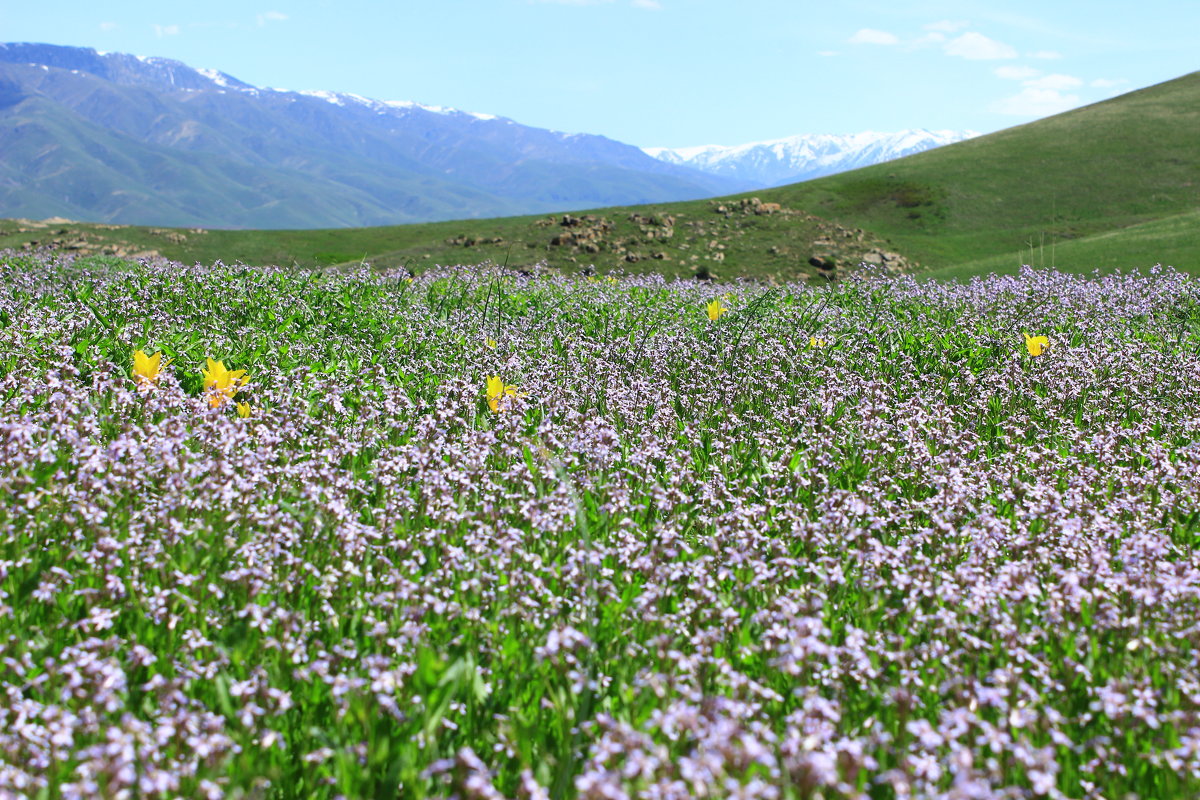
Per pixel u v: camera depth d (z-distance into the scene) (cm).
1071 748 352
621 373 1016
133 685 372
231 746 326
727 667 369
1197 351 1184
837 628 442
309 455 634
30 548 463
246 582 427
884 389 925
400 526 523
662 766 291
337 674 384
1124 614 448
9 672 375
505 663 405
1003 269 3312
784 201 7462
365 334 1182
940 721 370
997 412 920
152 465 530
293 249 6269
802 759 294
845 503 540
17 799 294
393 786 318
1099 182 7200
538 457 654
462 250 5491
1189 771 340
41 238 6031
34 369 761
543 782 327
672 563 487
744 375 1023
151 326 1041
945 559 522
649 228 5875
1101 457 716
